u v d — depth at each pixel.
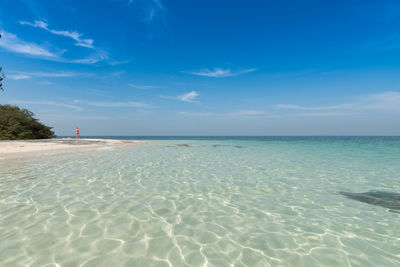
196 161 10.87
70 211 3.88
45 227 3.23
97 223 3.44
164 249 2.74
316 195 5.21
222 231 3.29
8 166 7.93
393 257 2.66
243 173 7.85
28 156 10.64
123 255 2.58
